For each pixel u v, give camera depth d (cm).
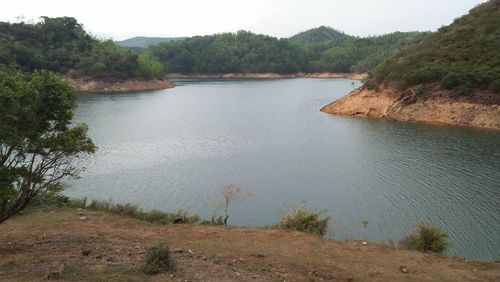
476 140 4881
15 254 1286
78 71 12512
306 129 5847
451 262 1432
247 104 9112
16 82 1298
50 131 1395
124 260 1196
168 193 3144
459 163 3822
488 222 2517
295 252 1461
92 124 6128
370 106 7194
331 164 3941
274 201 2988
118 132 5547
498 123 5716
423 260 1438
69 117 1382
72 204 2161
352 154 4306
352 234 2406
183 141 5022
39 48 13238
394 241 2280
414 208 2778
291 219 1972
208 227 1797
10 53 11775
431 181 3319
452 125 6003
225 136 5359
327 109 7731
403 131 5553
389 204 2869
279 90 12912
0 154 1287
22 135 1288
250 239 1603
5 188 1242
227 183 3381
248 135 5425
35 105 1276
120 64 13288
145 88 13325
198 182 3412
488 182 3250
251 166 3900
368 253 1495
